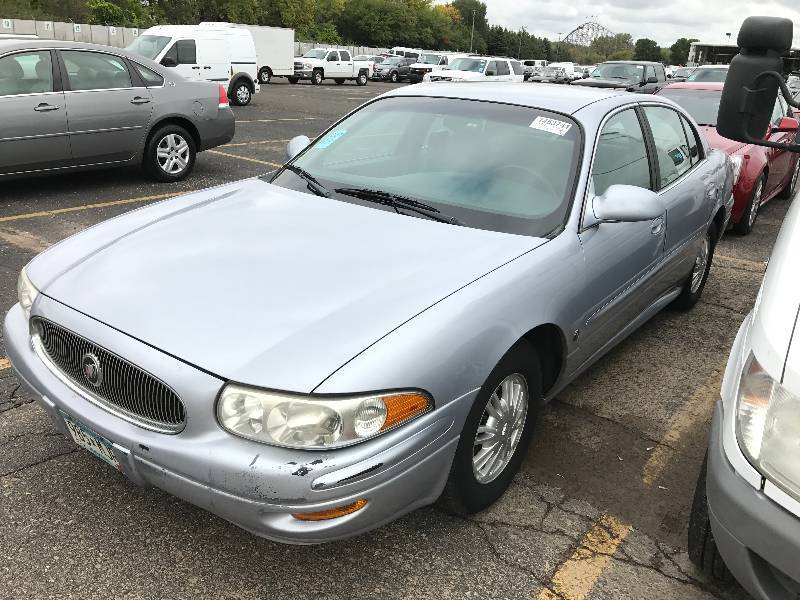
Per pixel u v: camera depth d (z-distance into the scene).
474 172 3.17
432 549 2.55
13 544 2.47
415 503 2.28
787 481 1.76
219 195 3.37
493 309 2.42
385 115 3.69
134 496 2.75
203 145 8.64
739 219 7.04
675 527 2.73
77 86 7.36
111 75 7.64
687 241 4.16
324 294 2.34
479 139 3.33
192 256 2.61
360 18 90.50
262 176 3.67
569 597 2.36
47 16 56.47
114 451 2.26
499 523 2.70
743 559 1.85
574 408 3.62
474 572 2.45
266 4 72.38
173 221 2.99
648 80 19.72
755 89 2.39
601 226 3.12
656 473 3.09
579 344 3.05
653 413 3.61
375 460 2.04
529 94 3.60
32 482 2.80
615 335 3.54
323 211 3.02
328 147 3.67
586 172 3.11
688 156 4.36
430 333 2.21
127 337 2.23
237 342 2.13
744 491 1.84
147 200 7.41
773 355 1.83
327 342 2.12
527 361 2.67
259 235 2.77
